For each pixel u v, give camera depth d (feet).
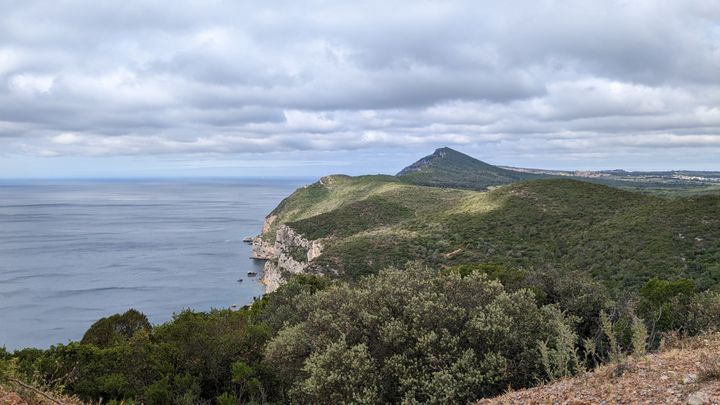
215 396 45.88
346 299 46.57
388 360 34.22
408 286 42.73
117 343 65.72
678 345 27.43
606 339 42.83
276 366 44.60
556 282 63.46
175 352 48.24
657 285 74.43
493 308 36.24
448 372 31.83
